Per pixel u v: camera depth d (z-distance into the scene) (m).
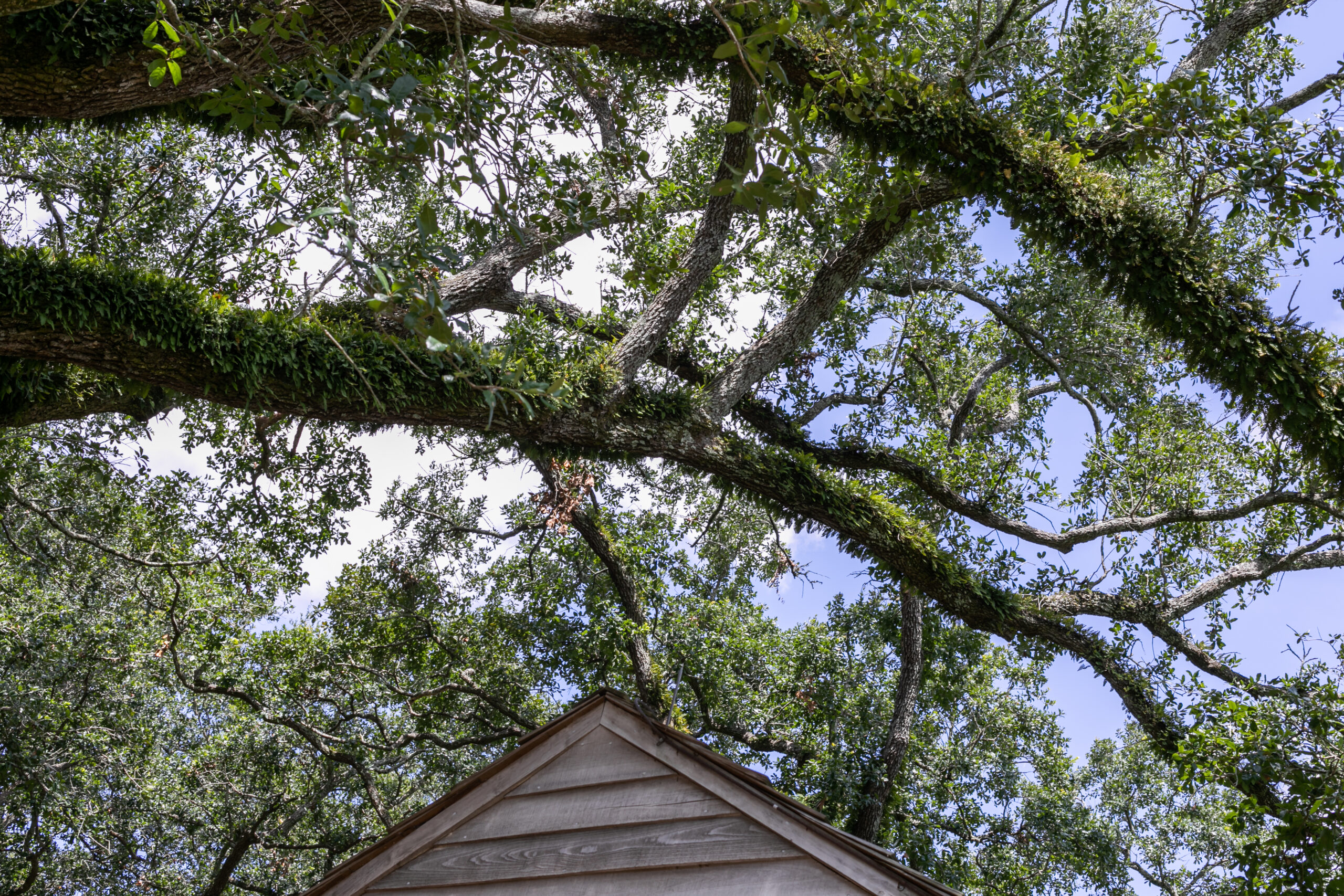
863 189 10.15
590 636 14.01
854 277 10.99
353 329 8.20
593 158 9.52
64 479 12.20
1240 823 6.68
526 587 14.63
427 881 4.37
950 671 14.34
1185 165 8.87
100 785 12.92
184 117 8.45
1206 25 12.51
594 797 4.29
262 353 7.23
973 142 9.05
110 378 8.58
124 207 11.27
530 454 9.73
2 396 8.09
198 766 13.81
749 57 3.52
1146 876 17.59
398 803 14.91
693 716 14.38
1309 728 7.09
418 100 4.46
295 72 5.36
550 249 6.23
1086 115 9.28
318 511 13.00
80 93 6.56
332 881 4.48
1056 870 14.44
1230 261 9.52
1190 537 11.98
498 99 5.60
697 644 13.98
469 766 14.78
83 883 12.97
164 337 6.92
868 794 12.57
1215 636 11.34
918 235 13.03
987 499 12.48
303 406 7.79
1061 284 13.42
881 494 12.46
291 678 13.59
